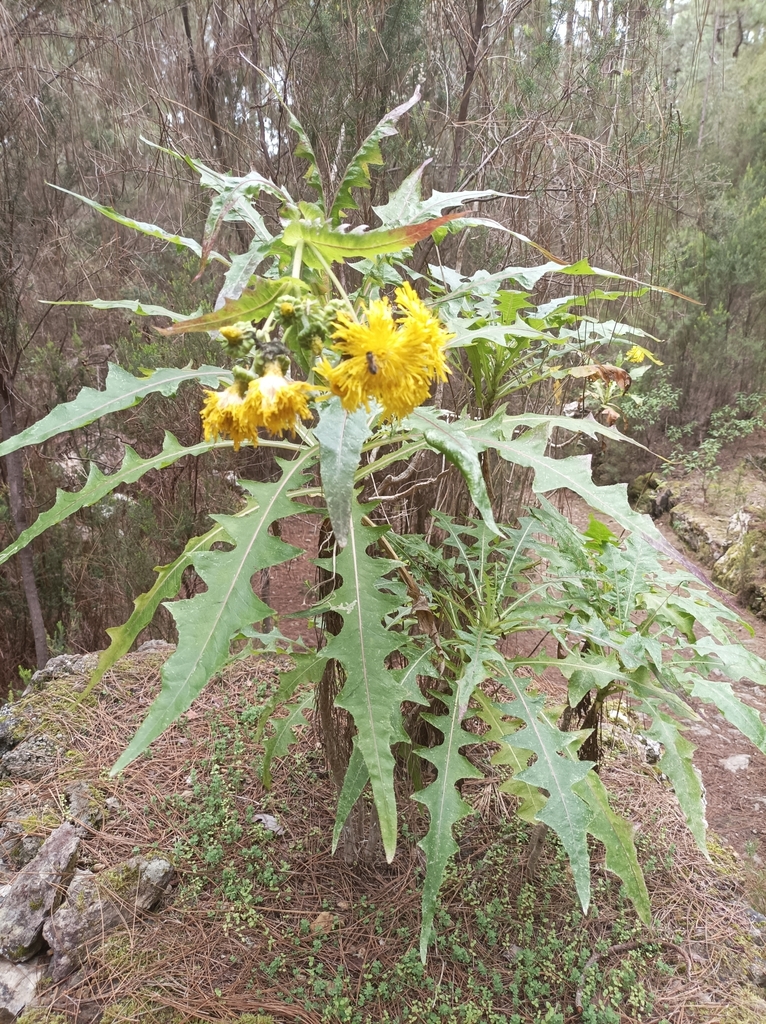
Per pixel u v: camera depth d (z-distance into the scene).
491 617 1.79
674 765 1.62
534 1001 1.73
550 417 1.53
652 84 2.95
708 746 3.59
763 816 3.05
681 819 2.46
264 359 0.98
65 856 2.03
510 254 2.72
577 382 2.56
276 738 1.96
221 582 1.12
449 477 2.21
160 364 3.67
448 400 2.70
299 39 2.83
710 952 1.95
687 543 6.17
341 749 1.97
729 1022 1.73
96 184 3.87
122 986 1.75
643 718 3.07
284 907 2.00
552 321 1.90
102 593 4.25
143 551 3.91
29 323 3.87
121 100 3.57
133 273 4.40
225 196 1.12
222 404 1.02
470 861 2.19
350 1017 1.69
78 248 4.04
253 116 3.54
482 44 2.82
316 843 2.21
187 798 2.33
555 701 3.02
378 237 1.05
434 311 1.55
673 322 6.75
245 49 3.29
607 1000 1.78
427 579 1.92
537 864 2.12
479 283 1.58
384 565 1.27
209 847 2.14
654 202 2.69
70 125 3.57
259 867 2.11
